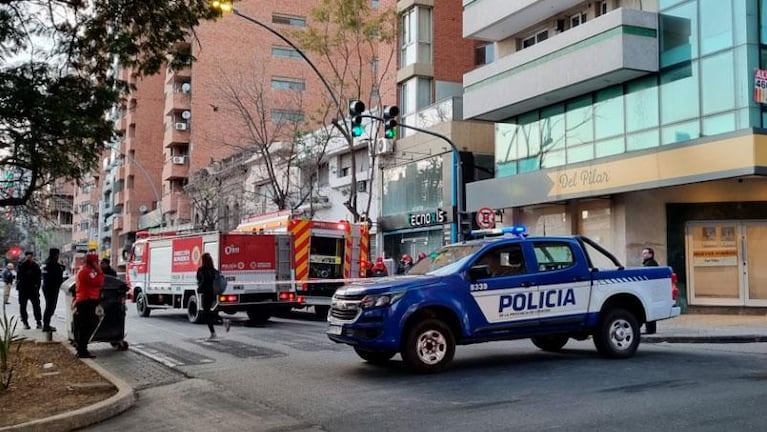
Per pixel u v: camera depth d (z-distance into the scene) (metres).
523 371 9.95
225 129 50.34
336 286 20.89
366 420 7.21
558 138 22.16
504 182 23.45
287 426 7.09
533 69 21.47
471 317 9.88
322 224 20.80
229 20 51.34
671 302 11.45
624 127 19.70
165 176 56.00
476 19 24.78
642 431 6.50
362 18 29.38
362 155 32.66
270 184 38.62
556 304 10.44
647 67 18.52
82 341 11.91
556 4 22.09
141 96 65.75
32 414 7.48
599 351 10.98
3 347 9.87
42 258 73.19
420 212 27.98
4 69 9.80
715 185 19.98
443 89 30.19
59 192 12.63
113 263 71.06
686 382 8.94
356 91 40.31
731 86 16.72
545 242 10.67
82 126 10.07
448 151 26.83
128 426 7.33
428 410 7.57
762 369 9.98
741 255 19.77
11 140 10.13
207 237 19.44
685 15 18.00
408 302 9.57
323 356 11.90
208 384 9.58
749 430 6.46
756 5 16.50
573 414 7.23
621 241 20.34
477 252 10.26
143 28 11.52
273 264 19.75
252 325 18.86
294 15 53.03
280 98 44.59
